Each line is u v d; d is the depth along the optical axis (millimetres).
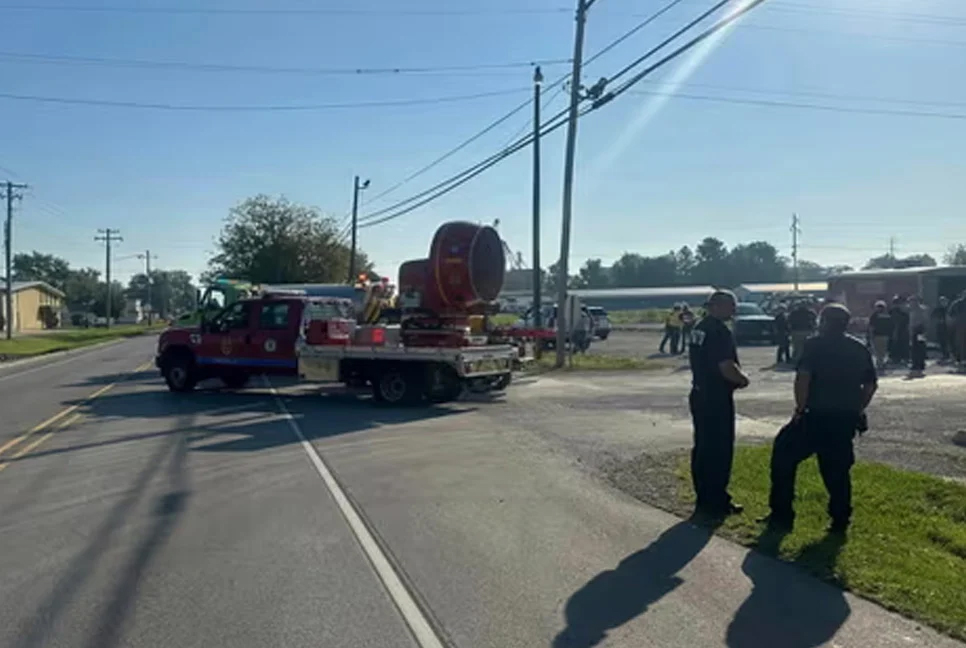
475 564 7395
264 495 10102
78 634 5871
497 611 6254
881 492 9445
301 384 24516
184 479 11047
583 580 6938
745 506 9156
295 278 70188
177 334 22109
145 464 12102
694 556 7531
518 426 15555
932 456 11766
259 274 69812
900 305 27453
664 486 10305
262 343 20984
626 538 8148
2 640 5773
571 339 29203
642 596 6535
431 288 19812
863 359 8086
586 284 164625
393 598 6547
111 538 8289
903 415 15820
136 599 6562
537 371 26938
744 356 32375
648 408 17953
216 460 12367
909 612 6055
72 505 9656
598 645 5613
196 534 8414
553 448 13156
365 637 5785
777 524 8328
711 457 8945
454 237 19828
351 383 19797
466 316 20250
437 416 17109
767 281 152750
